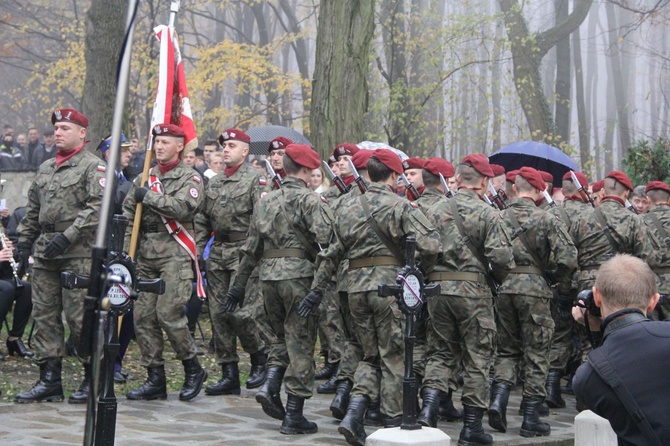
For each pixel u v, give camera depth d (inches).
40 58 1945.1
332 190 506.0
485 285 387.9
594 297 205.5
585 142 2134.6
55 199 421.7
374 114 1375.5
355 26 713.6
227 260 466.6
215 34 2395.4
